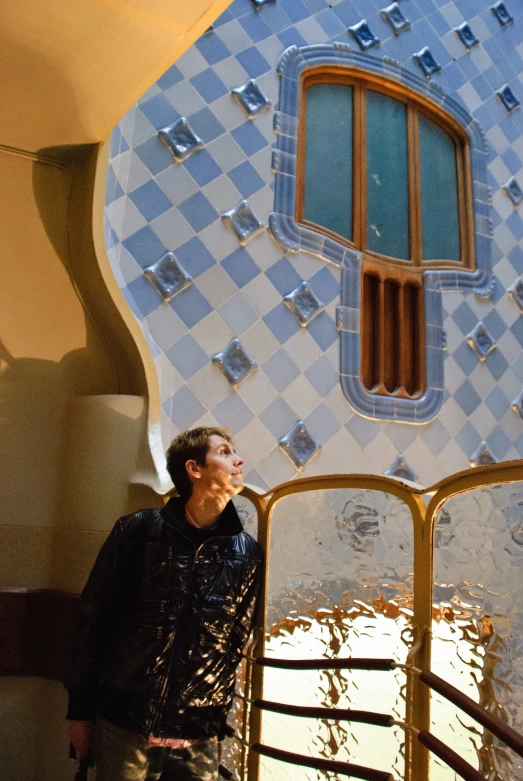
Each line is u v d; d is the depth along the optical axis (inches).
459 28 240.8
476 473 84.4
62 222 152.5
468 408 214.2
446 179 231.6
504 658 78.5
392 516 98.3
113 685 93.1
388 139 222.4
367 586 100.3
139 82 126.7
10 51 118.0
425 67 229.5
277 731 112.8
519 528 78.5
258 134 194.5
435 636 89.1
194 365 173.0
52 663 136.5
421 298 214.5
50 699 137.9
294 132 200.1
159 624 93.2
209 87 189.0
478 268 226.4
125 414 143.6
